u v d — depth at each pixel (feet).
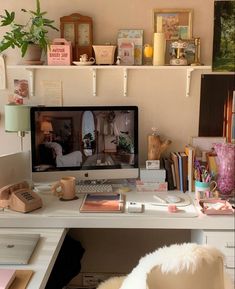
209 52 8.10
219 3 7.91
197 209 6.79
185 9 7.95
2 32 8.13
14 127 7.72
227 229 6.48
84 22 8.00
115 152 7.73
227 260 6.48
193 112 8.33
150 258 3.84
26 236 5.80
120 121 7.68
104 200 7.13
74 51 8.05
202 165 7.91
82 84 8.31
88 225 6.44
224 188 7.48
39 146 7.46
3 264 4.89
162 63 7.82
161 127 8.41
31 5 8.06
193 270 3.69
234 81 8.17
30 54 7.73
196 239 7.21
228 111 8.26
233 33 8.00
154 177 7.76
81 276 8.66
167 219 6.44
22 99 8.38
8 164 7.23
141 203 7.05
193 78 8.20
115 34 8.10
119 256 8.66
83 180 7.95
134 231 8.63
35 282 4.49
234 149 7.43
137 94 8.32
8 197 6.68
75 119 7.54
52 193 7.53
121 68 8.00
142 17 8.04
